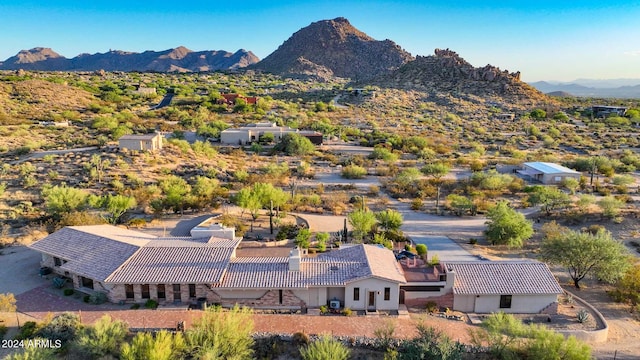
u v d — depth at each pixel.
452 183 88.44
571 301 42.78
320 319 37.25
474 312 40.22
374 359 32.78
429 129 162.00
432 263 44.16
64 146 102.44
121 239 45.78
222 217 62.72
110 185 74.12
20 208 63.12
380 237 54.12
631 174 100.81
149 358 28.02
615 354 34.50
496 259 52.38
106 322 32.06
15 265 46.59
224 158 103.44
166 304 38.84
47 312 37.25
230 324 31.25
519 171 98.00
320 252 51.31
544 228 61.62
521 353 31.88
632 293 43.16
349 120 173.62
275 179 86.56
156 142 97.06
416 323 37.06
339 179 92.50
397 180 87.19
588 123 183.50
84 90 193.75
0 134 110.50
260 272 40.56
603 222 65.88
